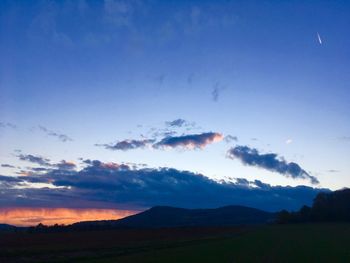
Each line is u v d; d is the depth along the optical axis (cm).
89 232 12494
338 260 4534
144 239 9250
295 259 4644
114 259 5056
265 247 6256
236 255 5147
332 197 17838
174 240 8862
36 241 8662
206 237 9844
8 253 5759
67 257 5388
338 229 11538
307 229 11725
